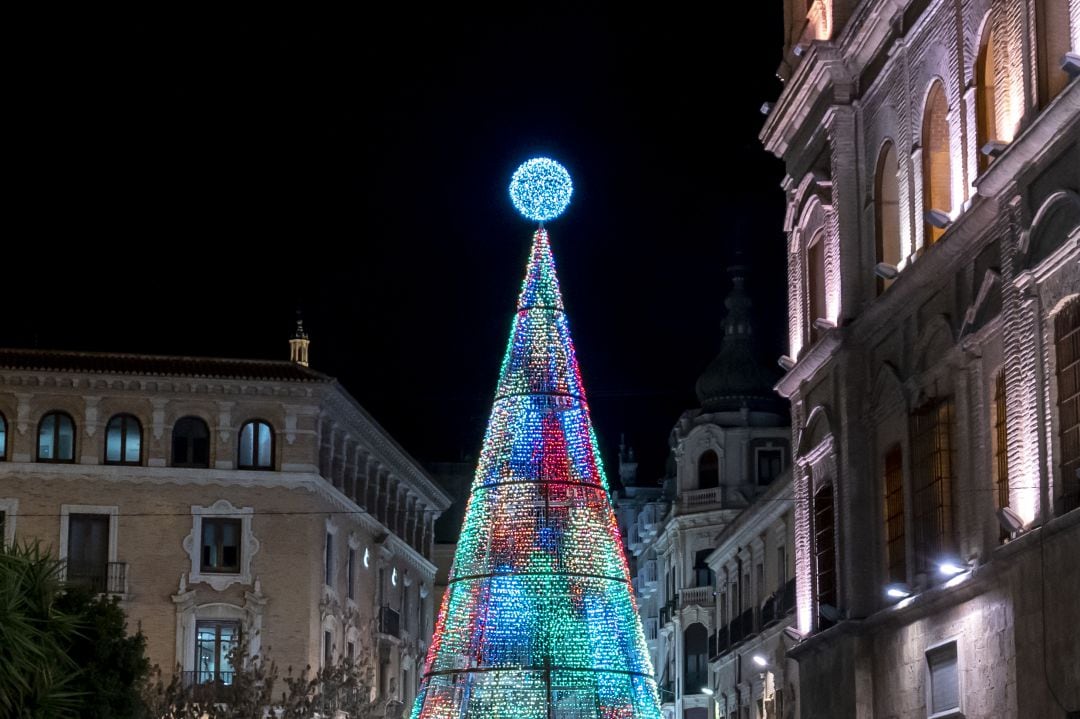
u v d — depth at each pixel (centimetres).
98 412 6856
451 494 10600
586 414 4247
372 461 8094
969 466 3062
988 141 2969
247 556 6906
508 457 4169
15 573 2391
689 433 9269
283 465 7006
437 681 4156
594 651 4084
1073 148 2591
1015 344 2794
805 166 4072
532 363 4228
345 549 7531
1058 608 2592
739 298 9412
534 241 4322
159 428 6894
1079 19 2619
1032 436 2722
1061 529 2567
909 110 3419
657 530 10038
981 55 3070
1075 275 2577
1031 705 2702
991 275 2947
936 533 3203
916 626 3291
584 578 4116
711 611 8956
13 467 6731
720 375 9294
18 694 2423
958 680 3067
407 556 8825
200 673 6744
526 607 4078
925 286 3288
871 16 3556
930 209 3331
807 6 4191
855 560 3609
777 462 9106
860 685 3544
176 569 6825
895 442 3459
